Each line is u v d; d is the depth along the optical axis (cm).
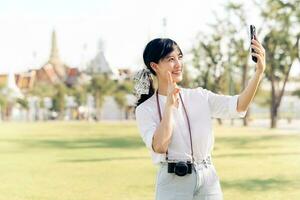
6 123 5466
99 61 7231
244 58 3950
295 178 1031
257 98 5425
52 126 4253
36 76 7900
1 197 852
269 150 1689
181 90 330
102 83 6178
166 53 321
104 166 1284
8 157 1552
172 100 307
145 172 1152
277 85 3675
